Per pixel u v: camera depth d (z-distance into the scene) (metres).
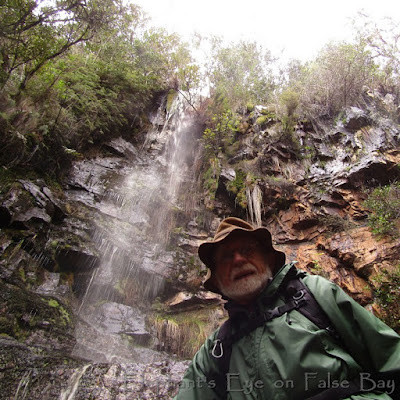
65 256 6.99
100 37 8.56
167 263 8.70
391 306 6.71
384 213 8.38
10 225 6.27
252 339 1.66
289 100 12.21
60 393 3.92
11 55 7.79
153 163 12.27
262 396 1.46
